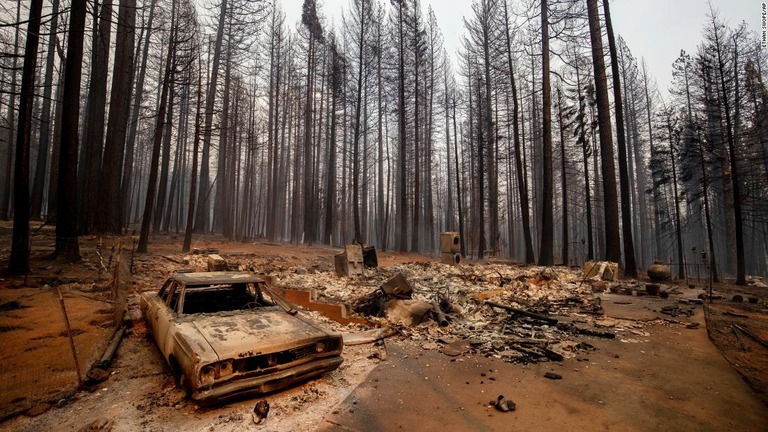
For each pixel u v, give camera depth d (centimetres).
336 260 1489
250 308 531
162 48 2966
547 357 550
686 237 5009
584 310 876
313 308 907
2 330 601
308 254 2056
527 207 2344
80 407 378
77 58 1117
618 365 515
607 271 1438
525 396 414
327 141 4438
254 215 4925
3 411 361
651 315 831
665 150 2647
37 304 757
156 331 507
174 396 398
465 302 953
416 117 3139
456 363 527
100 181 1872
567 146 3456
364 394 418
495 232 3338
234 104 3350
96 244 1530
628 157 4147
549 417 364
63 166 1113
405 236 2967
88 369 472
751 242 3753
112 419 351
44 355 516
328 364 437
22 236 955
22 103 962
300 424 349
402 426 346
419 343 631
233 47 3105
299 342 417
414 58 3372
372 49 3578
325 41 3800
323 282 1304
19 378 441
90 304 789
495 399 407
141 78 2883
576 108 2673
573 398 408
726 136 2278
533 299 1027
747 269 4094
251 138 3644
